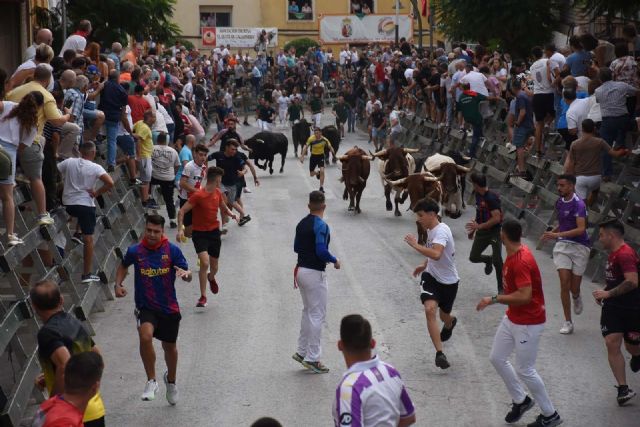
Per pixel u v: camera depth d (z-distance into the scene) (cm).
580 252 1201
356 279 1501
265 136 2689
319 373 1077
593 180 1480
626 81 1634
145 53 3431
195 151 1764
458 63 2417
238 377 1070
